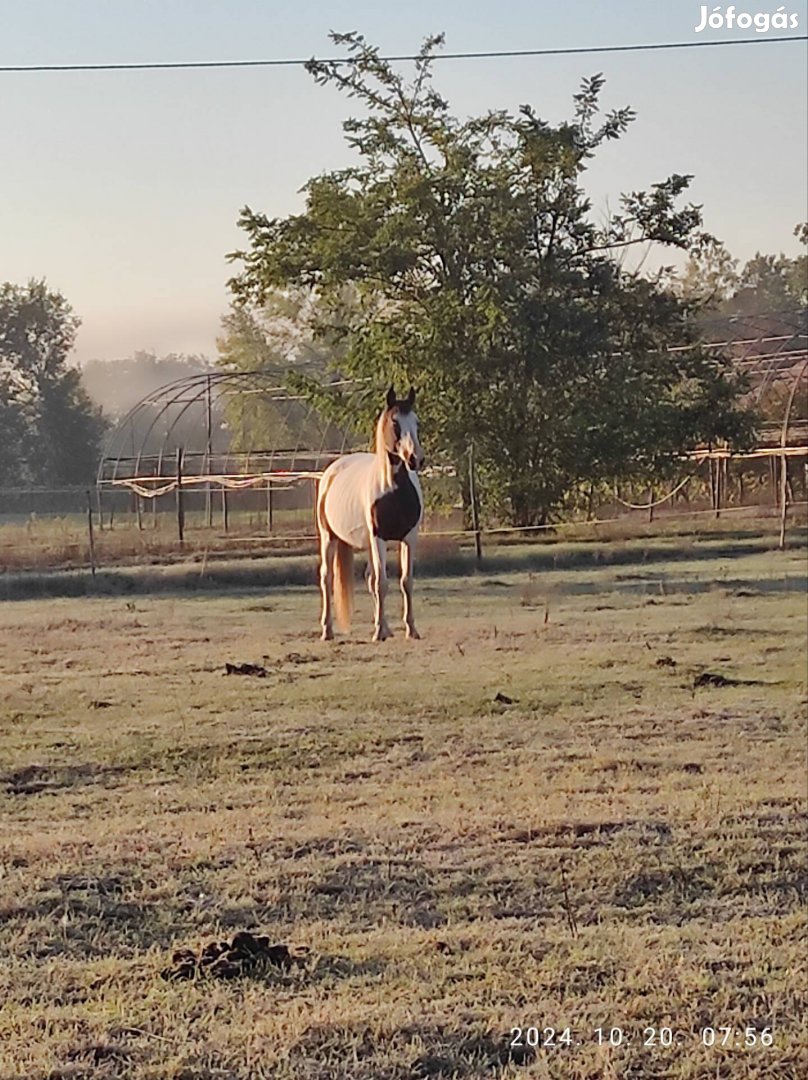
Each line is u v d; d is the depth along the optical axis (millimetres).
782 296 99938
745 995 5547
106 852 7617
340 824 8172
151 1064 4926
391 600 21078
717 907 6758
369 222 33531
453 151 33469
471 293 33469
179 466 33844
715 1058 5020
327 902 6820
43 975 5812
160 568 25250
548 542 30047
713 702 12055
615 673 13562
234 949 5969
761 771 9492
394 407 16188
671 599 20156
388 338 33062
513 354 32844
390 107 34031
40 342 79312
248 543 31266
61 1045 5055
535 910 6699
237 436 55531
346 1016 5285
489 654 15039
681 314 34938
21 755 10266
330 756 10242
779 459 41969
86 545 29953
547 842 7742
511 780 9352
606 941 6184
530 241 34031
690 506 41469
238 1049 5047
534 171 34188
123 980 5746
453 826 8055
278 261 33688
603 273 34062
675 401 33938
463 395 33062
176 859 7488
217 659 15070
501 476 33438
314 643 16391
